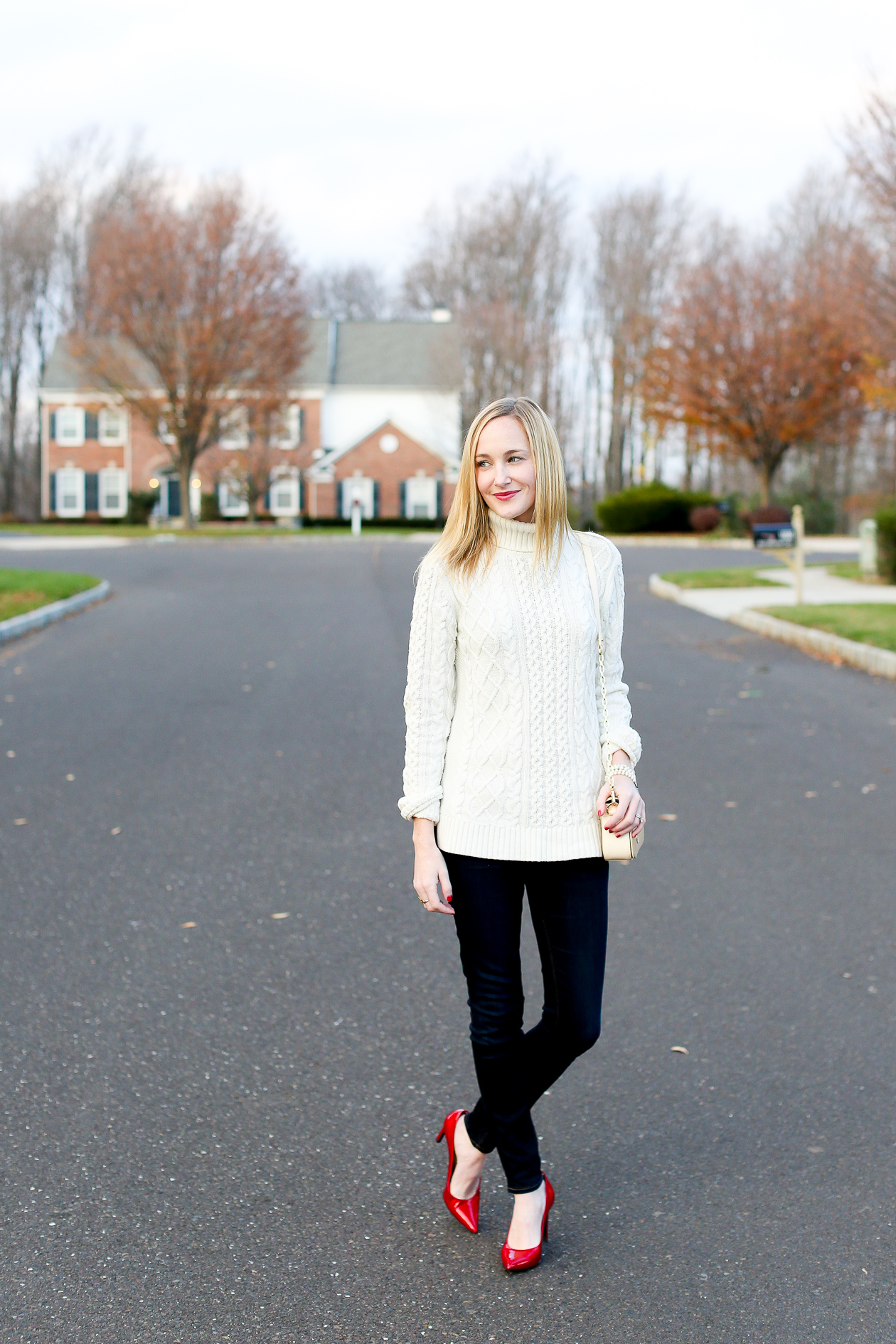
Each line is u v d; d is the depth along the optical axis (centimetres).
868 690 1038
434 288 6100
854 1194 303
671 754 799
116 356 3853
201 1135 333
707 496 3719
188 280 3709
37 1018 406
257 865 572
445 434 5322
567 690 270
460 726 274
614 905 519
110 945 472
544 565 271
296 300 3906
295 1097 354
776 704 976
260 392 4034
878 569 1938
